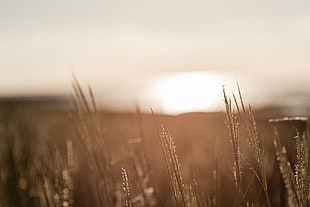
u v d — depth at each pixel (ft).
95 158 5.93
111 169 6.00
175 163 3.85
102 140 5.95
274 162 5.80
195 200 3.97
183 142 7.12
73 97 5.77
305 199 3.91
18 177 8.64
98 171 5.97
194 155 6.31
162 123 3.93
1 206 8.21
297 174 4.11
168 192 5.80
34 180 8.11
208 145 6.67
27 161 8.80
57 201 6.17
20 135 10.68
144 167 5.95
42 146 8.57
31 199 8.12
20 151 9.31
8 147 9.52
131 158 5.92
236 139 4.15
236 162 4.20
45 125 13.39
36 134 11.10
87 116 5.82
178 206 3.86
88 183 7.77
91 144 5.91
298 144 4.21
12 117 12.68
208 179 5.18
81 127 5.84
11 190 8.42
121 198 5.66
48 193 6.18
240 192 4.25
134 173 5.60
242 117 4.16
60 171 6.33
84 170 8.02
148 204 5.39
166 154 3.92
